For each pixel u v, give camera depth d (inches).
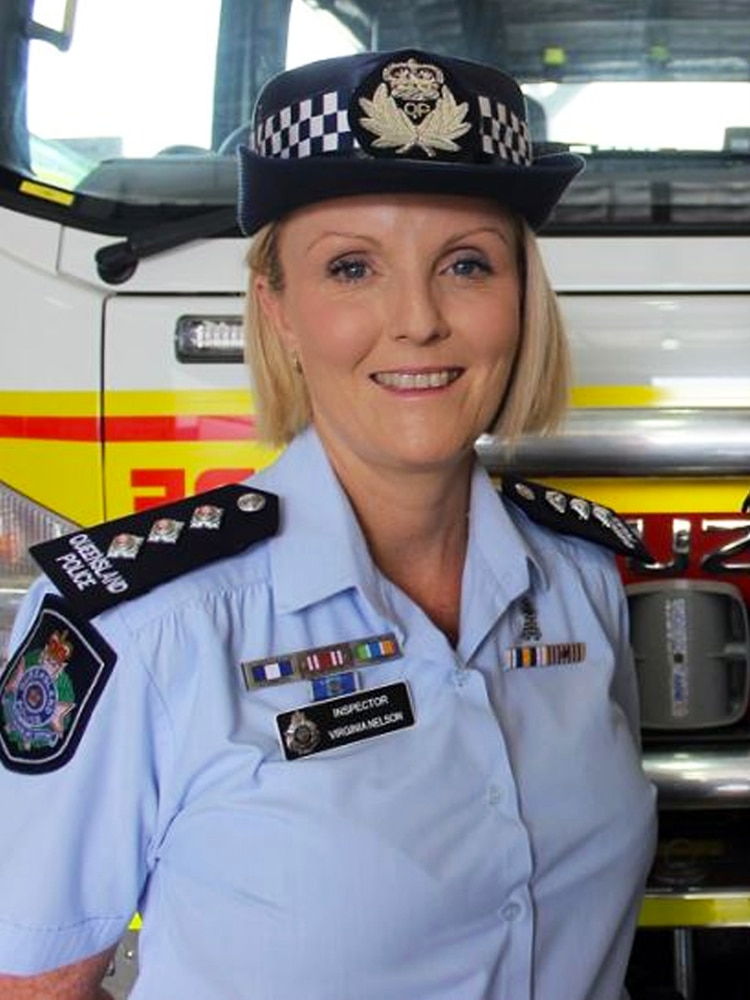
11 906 53.2
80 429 87.1
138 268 86.7
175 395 86.4
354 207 53.6
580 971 58.0
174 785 53.5
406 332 53.8
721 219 87.1
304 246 55.0
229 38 94.1
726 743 88.0
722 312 85.8
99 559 54.6
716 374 86.0
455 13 94.9
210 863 53.4
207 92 93.7
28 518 87.8
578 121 93.5
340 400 55.7
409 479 57.0
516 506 66.7
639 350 85.9
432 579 60.2
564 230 86.7
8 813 53.6
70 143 91.3
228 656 53.9
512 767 56.6
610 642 63.5
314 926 52.1
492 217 55.1
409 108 52.8
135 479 86.9
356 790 53.2
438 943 53.8
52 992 54.9
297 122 53.9
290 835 52.5
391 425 55.4
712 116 92.9
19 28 91.4
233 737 52.8
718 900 90.8
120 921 55.3
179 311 86.4
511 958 55.6
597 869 58.4
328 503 56.9
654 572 87.4
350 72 53.1
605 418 84.3
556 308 60.9
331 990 52.3
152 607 53.4
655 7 93.6
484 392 56.1
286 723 53.5
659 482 86.8
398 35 95.7
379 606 55.7
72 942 54.2
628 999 68.5
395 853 52.8
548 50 94.0
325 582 55.4
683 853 91.7
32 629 55.0
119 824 53.6
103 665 52.7
